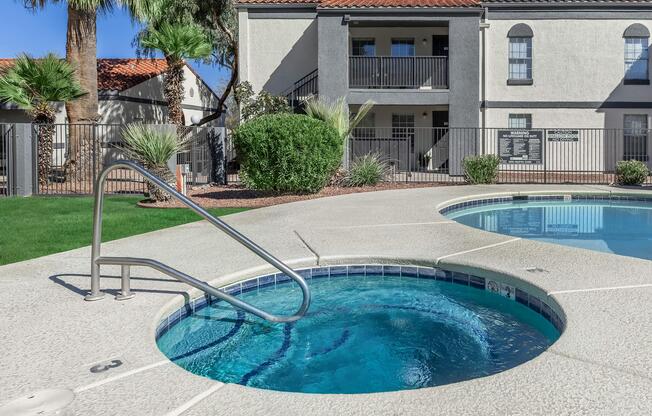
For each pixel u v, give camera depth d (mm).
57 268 5418
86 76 16781
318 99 18062
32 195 13594
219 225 3945
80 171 16328
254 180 12812
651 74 20531
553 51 20562
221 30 26891
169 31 18078
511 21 20516
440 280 5574
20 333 3514
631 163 15375
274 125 12406
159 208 10945
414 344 4039
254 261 5633
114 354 3162
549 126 20719
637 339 3262
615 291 4281
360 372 3551
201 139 16312
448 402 2541
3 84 14984
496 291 5035
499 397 2580
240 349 3961
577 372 2830
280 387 3369
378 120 21578
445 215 10906
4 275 5117
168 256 5926
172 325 4207
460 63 18953
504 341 4082
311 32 20844
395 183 15898
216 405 2545
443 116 21562
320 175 12867
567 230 9305
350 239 6848
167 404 2555
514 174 19812
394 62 19297
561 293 4234
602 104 20594
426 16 18812
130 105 23906
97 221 4234
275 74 20969
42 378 2842
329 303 5043
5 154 13516
